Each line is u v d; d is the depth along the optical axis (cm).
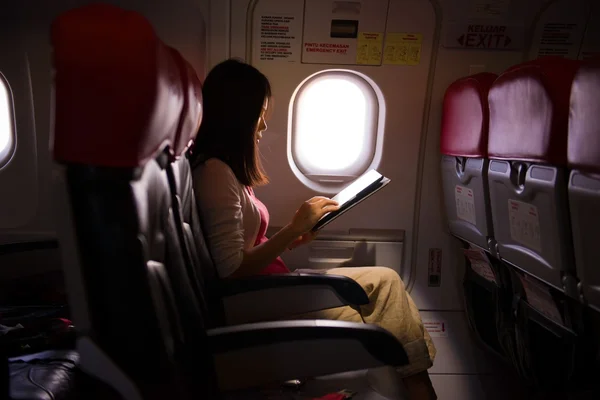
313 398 147
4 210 238
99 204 87
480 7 235
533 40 242
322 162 250
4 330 153
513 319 220
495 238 202
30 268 237
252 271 183
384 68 239
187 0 227
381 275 200
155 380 96
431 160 252
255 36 232
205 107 184
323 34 233
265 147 244
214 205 176
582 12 239
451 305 266
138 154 82
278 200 250
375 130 249
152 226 106
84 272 88
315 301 178
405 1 232
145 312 93
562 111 149
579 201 142
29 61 228
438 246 261
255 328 125
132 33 76
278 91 238
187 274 128
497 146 186
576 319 172
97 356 91
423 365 188
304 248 256
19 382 121
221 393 133
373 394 150
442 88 243
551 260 163
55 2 223
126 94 77
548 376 204
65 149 79
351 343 125
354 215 255
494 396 269
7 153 235
